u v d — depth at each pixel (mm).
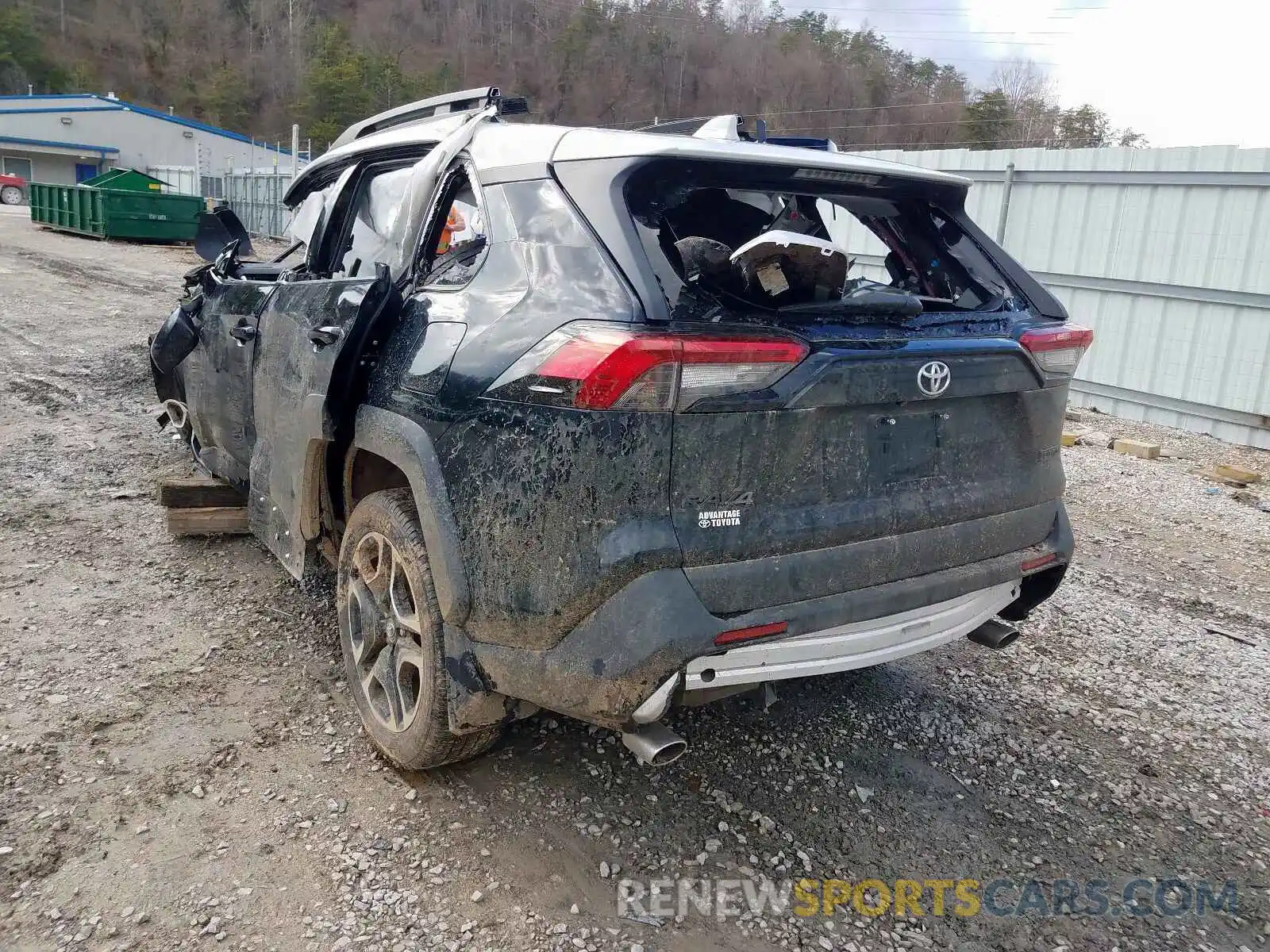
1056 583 3148
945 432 2701
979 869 2695
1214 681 3973
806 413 2369
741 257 2320
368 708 2990
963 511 2740
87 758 2900
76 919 2270
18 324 10805
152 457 6168
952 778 3127
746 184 2639
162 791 2762
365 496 3193
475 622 2424
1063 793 3088
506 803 2803
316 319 3156
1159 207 9453
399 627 2818
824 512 2439
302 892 2402
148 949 2199
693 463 2238
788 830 2791
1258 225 8719
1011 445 2906
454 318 2646
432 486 2506
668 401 2176
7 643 3611
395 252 3100
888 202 3205
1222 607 4863
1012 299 3115
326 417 2959
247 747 3008
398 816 2717
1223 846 2871
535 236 2529
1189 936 2490
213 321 4434
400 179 3420
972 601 2854
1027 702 3682
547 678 2305
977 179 10938
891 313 2609
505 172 2715
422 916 2354
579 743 3139
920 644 2672
